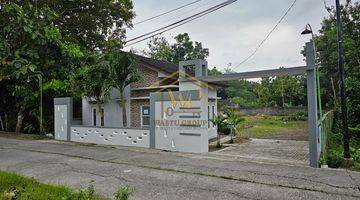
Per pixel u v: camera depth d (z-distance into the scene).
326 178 7.04
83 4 20.02
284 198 5.67
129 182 6.84
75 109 18.11
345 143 8.78
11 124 19.03
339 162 8.52
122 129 12.55
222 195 5.88
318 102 9.90
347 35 23.53
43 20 3.69
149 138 11.75
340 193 5.94
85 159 9.65
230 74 11.84
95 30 21.12
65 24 19.03
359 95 16.25
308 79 8.51
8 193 4.80
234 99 46.53
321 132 10.16
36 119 18.31
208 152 10.84
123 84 13.78
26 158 9.91
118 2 21.66
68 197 4.37
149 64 15.40
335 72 27.81
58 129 15.02
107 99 15.03
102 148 11.89
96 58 11.58
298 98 41.62
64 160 9.51
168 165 8.59
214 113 15.88
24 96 15.63
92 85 13.93
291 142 13.76
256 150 11.41
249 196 5.80
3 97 18.22
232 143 13.45
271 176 7.27
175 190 6.21
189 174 7.55
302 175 7.34
